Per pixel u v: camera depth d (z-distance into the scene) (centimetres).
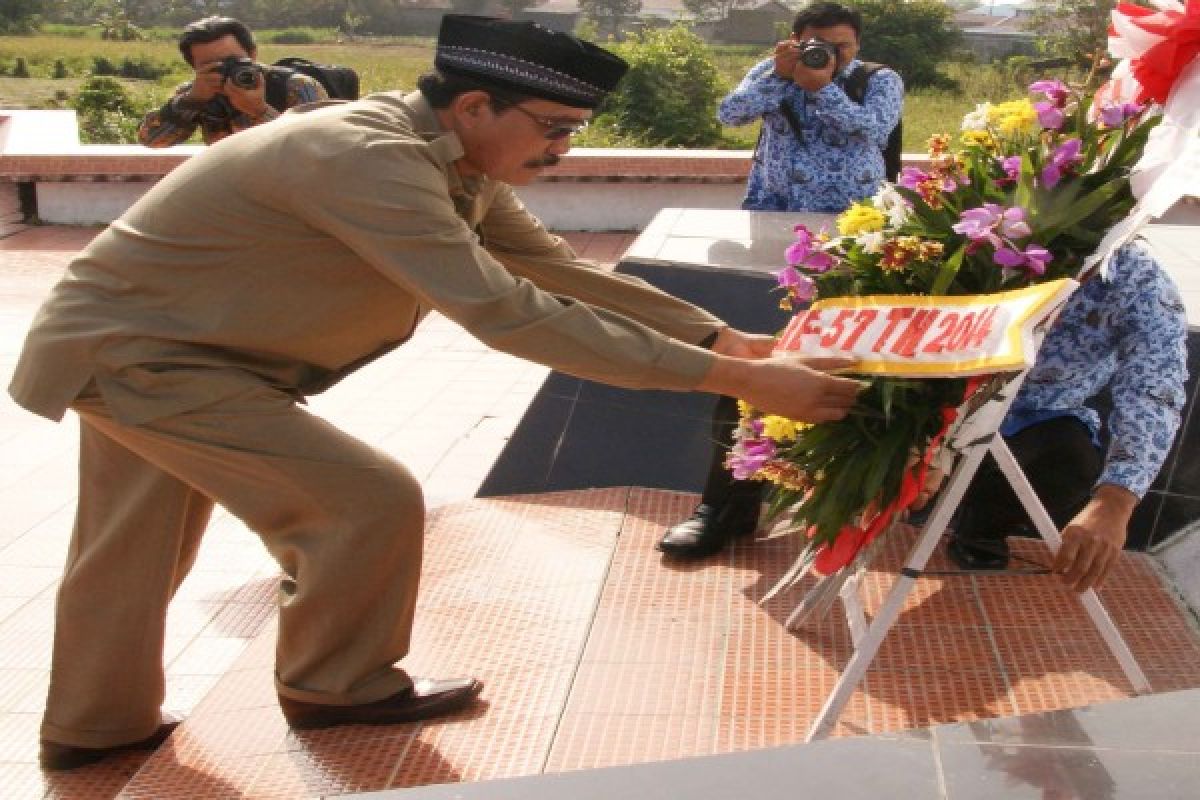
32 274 895
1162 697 186
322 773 287
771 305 455
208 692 337
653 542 396
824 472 267
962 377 250
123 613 314
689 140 1959
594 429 454
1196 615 338
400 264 262
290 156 269
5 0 6700
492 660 329
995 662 317
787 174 561
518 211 318
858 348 264
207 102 529
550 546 394
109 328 282
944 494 259
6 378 662
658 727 295
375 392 650
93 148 1077
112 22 6562
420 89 283
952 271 259
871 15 3106
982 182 273
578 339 260
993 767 170
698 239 509
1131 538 379
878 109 541
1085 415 328
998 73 3084
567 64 269
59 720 321
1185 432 377
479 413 617
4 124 1209
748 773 169
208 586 434
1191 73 260
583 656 328
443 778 281
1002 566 355
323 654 301
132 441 294
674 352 260
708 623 342
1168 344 289
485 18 271
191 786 288
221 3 8194
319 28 8144
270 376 292
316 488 286
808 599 329
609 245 1012
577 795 166
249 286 281
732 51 6469
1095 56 285
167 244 279
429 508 496
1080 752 172
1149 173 255
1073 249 264
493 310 259
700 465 441
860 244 272
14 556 461
